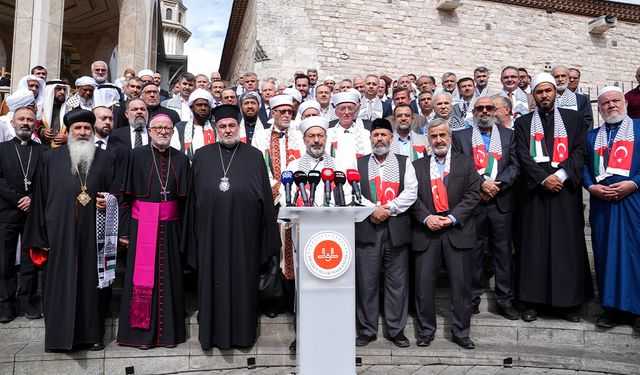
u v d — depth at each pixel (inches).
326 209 117.1
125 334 168.1
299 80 289.0
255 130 217.3
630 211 177.5
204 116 223.0
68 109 248.1
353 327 117.9
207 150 181.5
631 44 627.2
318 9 521.7
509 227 195.2
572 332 182.7
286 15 511.8
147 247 171.2
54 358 159.2
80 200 166.2
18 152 183.2
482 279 197.5
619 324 181.3
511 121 239.1
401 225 177.3
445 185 181.8
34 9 375.9
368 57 530.9
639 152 181.0
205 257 169.0
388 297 179.6
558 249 185.2
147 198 174.9
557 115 193.6
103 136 202.8
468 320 177.2
